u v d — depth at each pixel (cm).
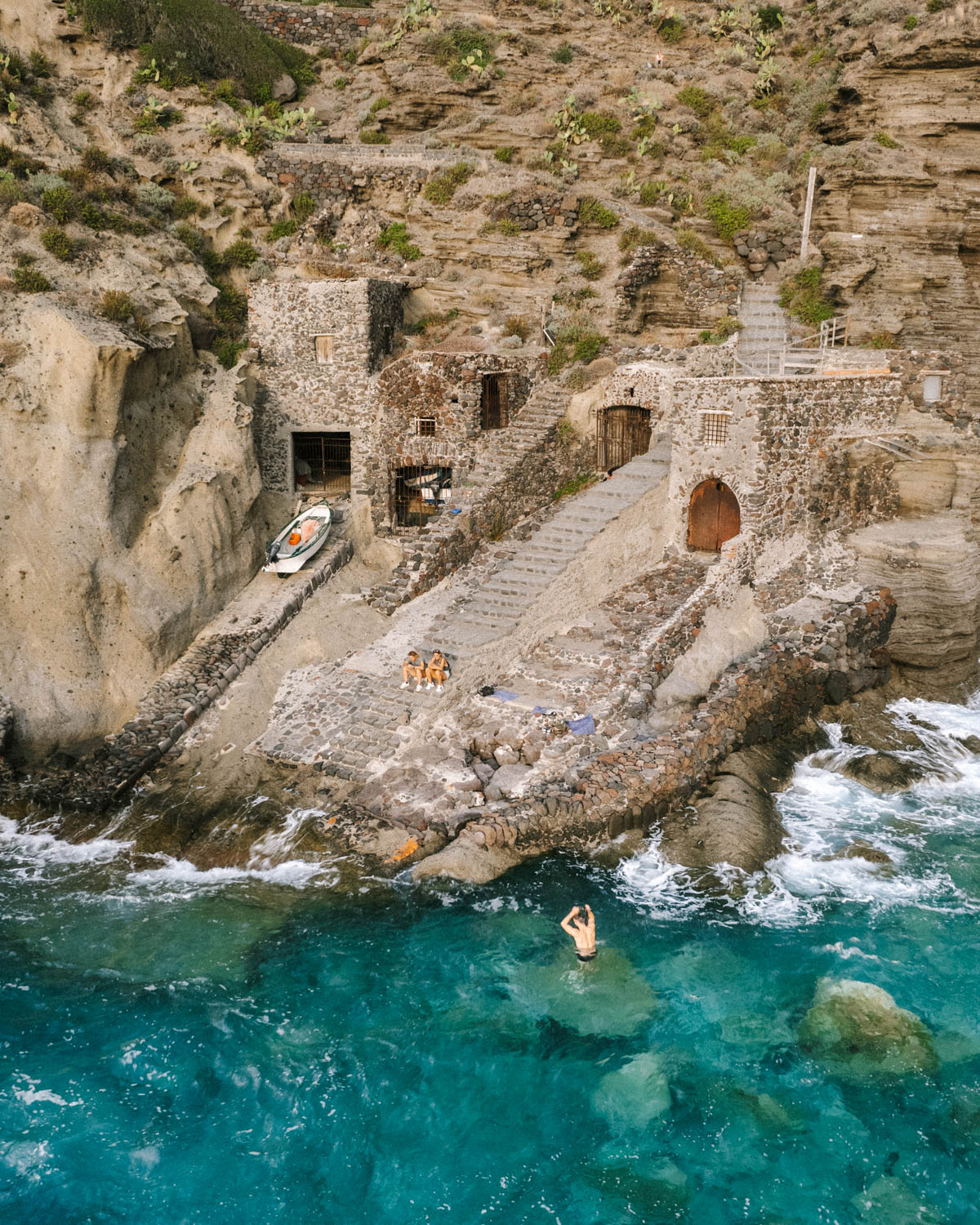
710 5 5281
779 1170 1571
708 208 4159
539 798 2352
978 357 4062
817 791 2620
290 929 2102
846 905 2158
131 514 3055
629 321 3888
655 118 4544
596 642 2912
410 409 3450
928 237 4006
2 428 2914
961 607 3048
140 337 3088
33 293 3053
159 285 3328
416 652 2772
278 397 3588
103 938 2080
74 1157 1594
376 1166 1588
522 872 2250
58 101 4006
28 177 3459
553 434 3475
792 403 2956
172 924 2123
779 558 3045
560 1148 1614
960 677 3169
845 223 4075
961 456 3338
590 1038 1816
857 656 3027
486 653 2831
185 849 2378
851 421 3197
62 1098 1697
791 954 2009
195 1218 1506
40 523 2894
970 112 4072
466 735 2641
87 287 3189
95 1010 1883
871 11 4428
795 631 2972
